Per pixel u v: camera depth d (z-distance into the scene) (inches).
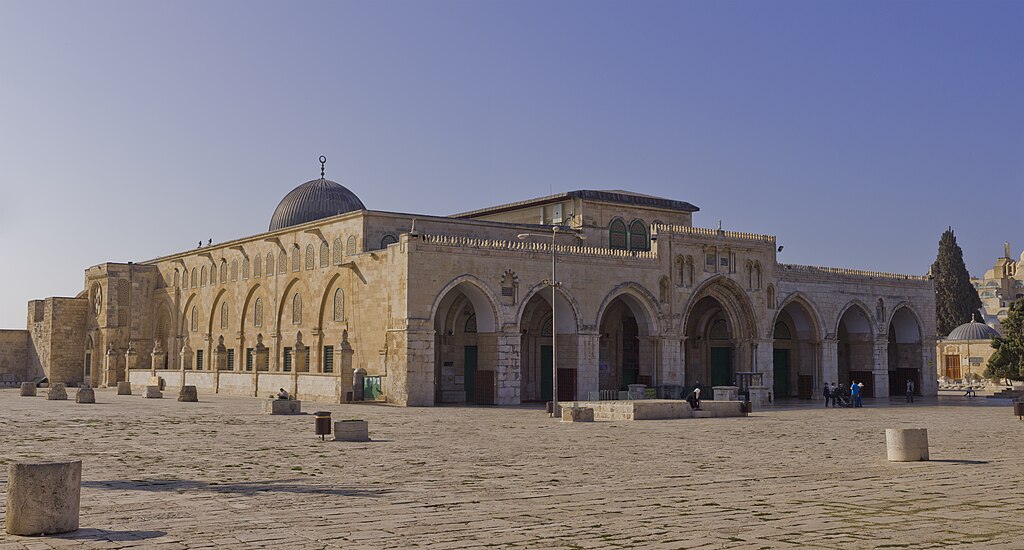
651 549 465.1
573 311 2251.5
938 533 507.2
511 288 2165.4
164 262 3304.6
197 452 991.6
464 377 2315.5
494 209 2797.7
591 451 1031.0
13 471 514.0
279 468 848.3
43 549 470.9
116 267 3272.6
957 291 4490.7
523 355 2380.7
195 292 3112.7
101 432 1242.0
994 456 975.6
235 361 2847.0
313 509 602.9
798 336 2743.6
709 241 2469.2
